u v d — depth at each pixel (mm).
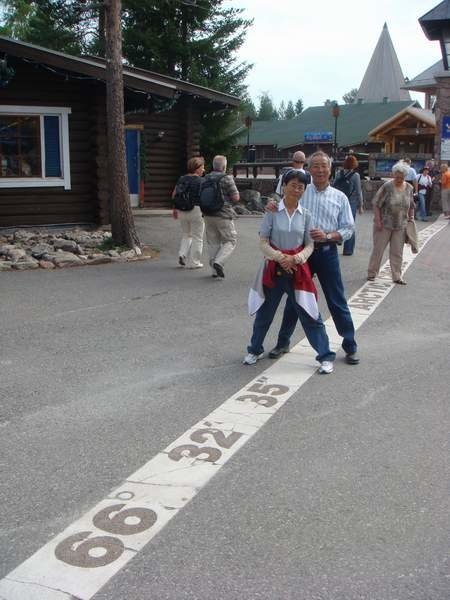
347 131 45625
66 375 5625
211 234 9672
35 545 3201
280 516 3482
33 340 6609
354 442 4387
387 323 7578
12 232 13164
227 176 9492
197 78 24719
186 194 10117
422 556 3156
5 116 13016
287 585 2934
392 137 37625
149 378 5574
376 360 6152
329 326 7305
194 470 3969
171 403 5023
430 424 4703
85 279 9492
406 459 4152
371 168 23562
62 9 26125
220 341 6684
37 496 3652
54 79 13320
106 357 6121
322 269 5844
